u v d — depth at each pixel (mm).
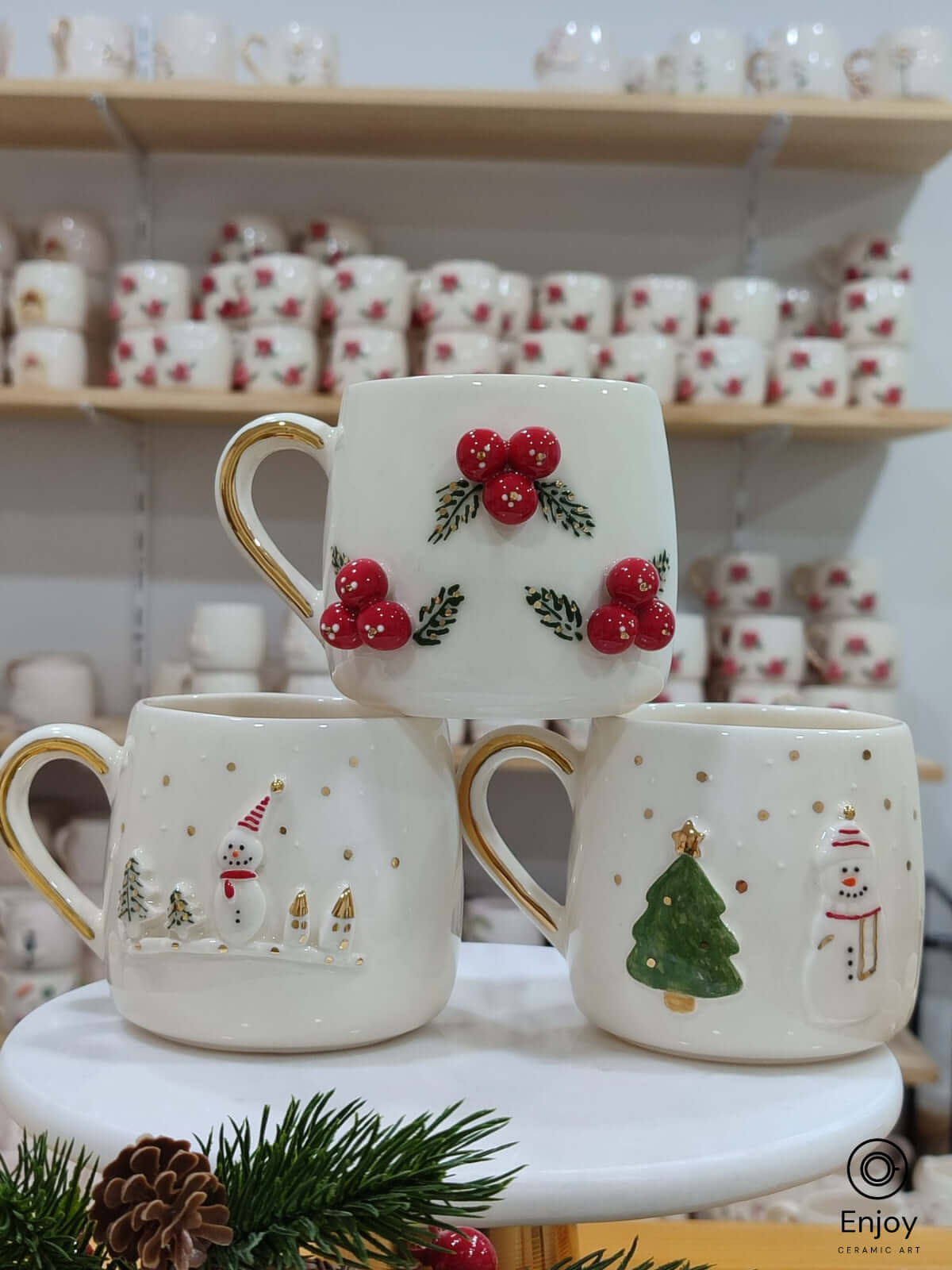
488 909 1147
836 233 1363
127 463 1365
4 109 1191
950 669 1400
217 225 1345
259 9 1342
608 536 452
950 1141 1361
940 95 1157
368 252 1284
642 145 1272
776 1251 601
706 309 1214
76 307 1184
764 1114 406
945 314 1381
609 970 475
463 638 446
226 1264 265
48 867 509
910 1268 583
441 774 483
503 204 1354
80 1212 286
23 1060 448
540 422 445
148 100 1150
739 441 1366
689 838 454
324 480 1354
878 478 1380
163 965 448
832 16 1353
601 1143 376
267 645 1332
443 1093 421
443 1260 330
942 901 1410
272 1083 426
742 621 1198
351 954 443
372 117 1195
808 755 450
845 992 448
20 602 1380
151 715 468
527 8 1347
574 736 1128
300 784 440
